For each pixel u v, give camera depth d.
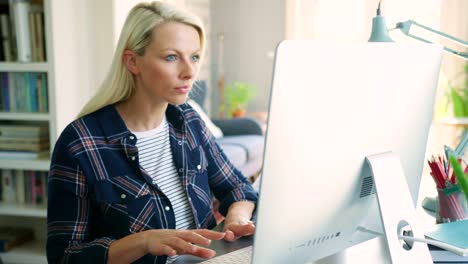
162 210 1.27
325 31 5.57
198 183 1.38
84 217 1.18
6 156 2.98
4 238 3.07
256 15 5.90
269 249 0.78
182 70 1.19
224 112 6.09
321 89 0.76
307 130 0.76
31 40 2.96
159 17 1.18
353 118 0.82
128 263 1.02
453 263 1.06
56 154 1.19
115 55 1.24
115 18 3.53
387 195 0.88
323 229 0.86
